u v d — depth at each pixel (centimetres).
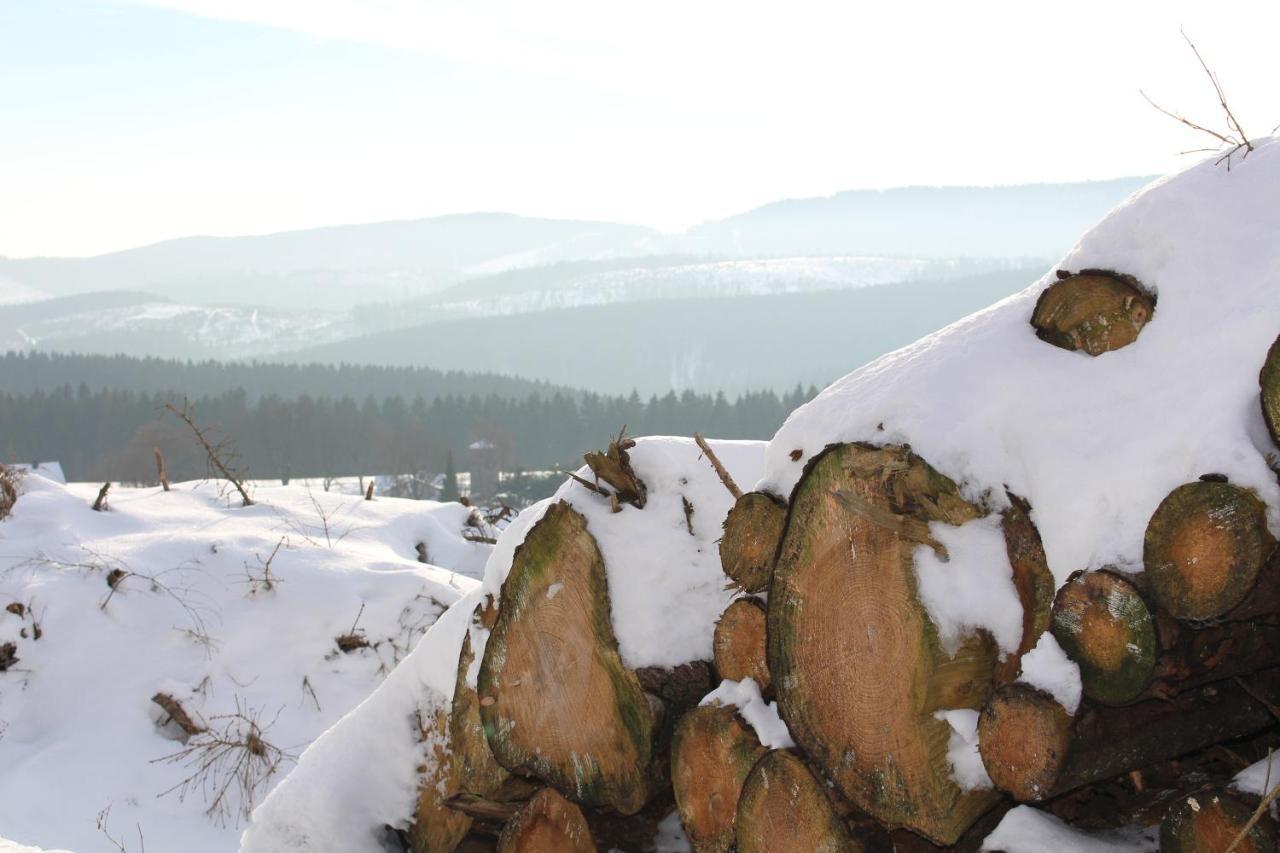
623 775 367
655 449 414
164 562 1058
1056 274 303
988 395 288
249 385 12556
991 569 271
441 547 1259
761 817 305
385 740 468
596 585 381
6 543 1061
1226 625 232
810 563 294
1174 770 260
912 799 272
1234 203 280
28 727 926
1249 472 226
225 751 897
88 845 798
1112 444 258
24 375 11825
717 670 342
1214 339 256
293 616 1007
